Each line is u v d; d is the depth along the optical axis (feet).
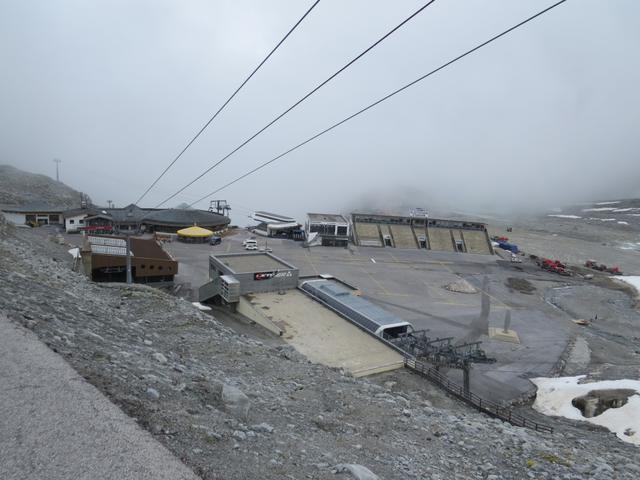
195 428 22.25
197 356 46.29
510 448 41.14
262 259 161.79
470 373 115.75
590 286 249.55
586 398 92.43
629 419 80.94
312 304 130.93
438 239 334.65
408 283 217.97
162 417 21.97
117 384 23.88
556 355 137.39
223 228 341.21
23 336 25.94
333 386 48.37
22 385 20.35
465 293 207.62
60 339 28.35
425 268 258.78
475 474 32.94
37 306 35.86
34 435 16.88
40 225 268.00
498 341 147.23
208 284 144.97
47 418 18.15
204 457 19.58
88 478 15.11
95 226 266.57
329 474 22.97
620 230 572.51
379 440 34.91
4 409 18.15
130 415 20.72
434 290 208.85
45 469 15.14
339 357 95.76
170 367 34.47
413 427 40.93
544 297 218.38
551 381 110.63
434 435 40.34
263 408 33.65
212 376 38.04
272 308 124.98
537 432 61.05
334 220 327.88
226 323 119.34
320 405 40.68
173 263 159.53
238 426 26.00
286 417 33.47
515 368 123.24
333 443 30.55
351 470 23.62
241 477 18.85
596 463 41.81
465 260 297.74
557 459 39.88
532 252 384.68
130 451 17.28
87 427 18.17
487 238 344.08
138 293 71.05
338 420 37.04
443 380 89.71
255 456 22.11
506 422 69.15
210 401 29.30
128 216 300.20
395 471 28.35
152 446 18.08
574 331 166.50
